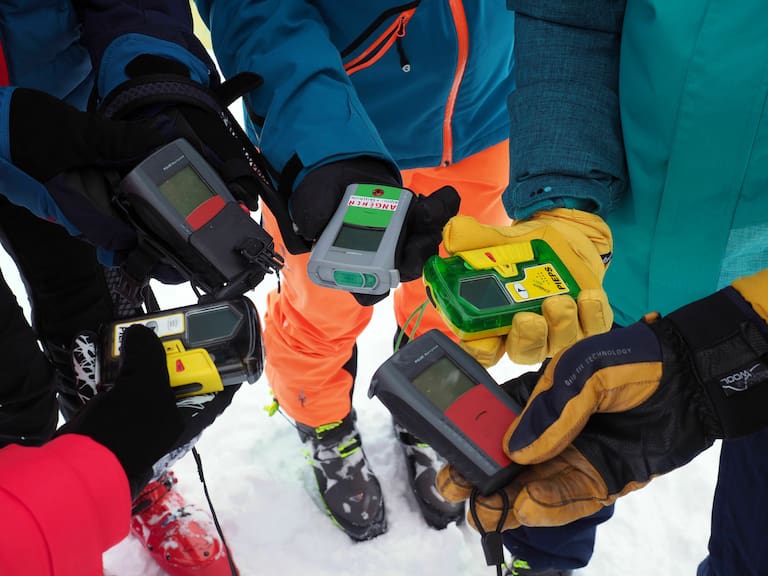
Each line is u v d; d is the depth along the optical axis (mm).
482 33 1243
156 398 784
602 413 828
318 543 1607
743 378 744
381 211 966
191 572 1468
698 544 1596
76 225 927
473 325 875
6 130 868
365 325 1525
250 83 1029
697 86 854
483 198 1559
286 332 1505
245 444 1803
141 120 973
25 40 1082
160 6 1071
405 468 1766
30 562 598
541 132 952
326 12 1177
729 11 809
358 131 1012
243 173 983
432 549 1596
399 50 1224
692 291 1008
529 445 801
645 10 872
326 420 1606
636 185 969
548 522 812
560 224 949
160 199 915
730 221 917
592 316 891
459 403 895
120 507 682
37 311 1349
